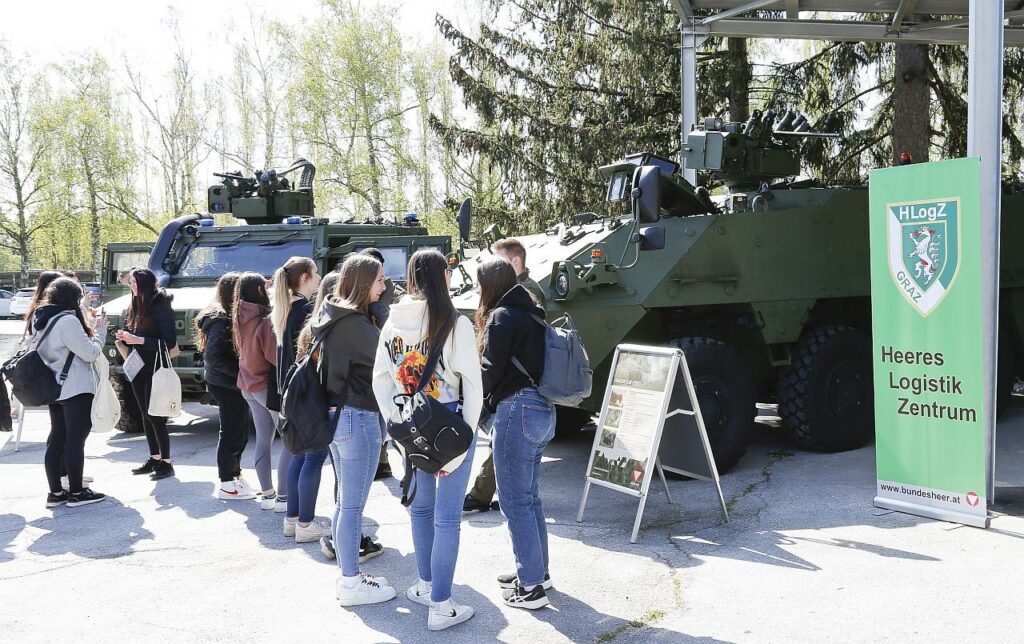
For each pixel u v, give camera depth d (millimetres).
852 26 10703
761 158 7406
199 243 9484
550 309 6234
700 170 7785
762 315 6527
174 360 8234
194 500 6117
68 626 3951
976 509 4879
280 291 4980
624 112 15672
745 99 15109
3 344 21344
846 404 6832
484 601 4129
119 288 9836
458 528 3836
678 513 5414
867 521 5066
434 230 29812
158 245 9398
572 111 16156
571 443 7684
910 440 5164
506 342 3926
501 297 4086
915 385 5113
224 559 4832
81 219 37219
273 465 7234
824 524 5047
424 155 30031
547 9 16672
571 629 3777
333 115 28828
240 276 5988
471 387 3719
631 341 6746
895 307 5168
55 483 6004
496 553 4793
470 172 26844
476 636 3744
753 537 4867
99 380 6090
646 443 4938
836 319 7617
